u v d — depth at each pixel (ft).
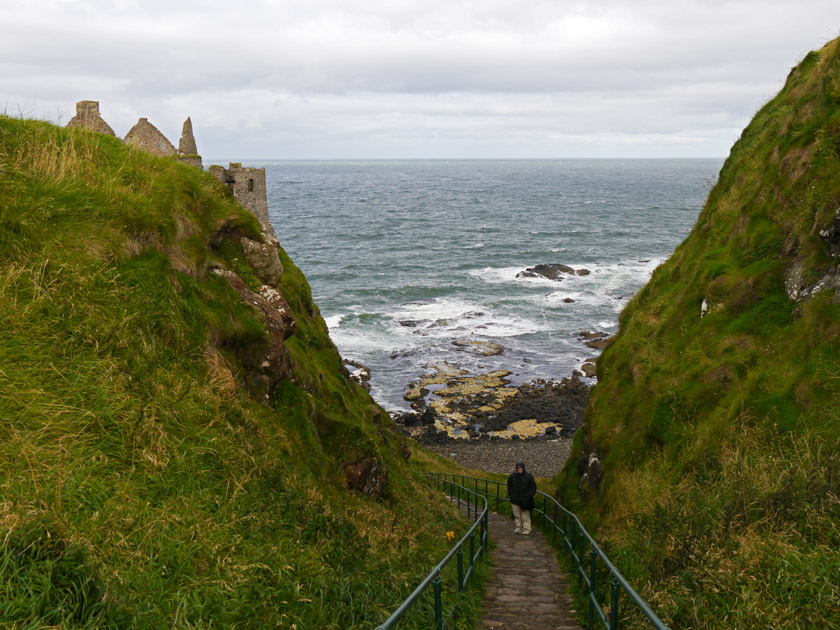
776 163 48.16
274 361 36.42
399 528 35.68
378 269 282.36
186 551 17.52
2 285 22.97
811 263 37.99
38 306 23.06
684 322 48.73
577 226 422.82
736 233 49.42
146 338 25.63
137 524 17.54
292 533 22.11
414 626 20.48
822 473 23.94
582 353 170.50
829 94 44.65
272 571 18.78
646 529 28.96
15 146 29.94
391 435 76.89
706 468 31.71
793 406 31.22
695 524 24.75
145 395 22.95
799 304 38.04
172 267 30.55
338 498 32.65
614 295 229.86
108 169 32.65
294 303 63.31
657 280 65.41
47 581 13.24
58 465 17.80
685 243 65.72
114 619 13.51
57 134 33.60
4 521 14.57
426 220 465.47
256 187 88.07
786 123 50.83
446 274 269.85
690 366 42.98
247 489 22.80
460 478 93.30
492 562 40.65
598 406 55.01
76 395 20.85
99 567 14.60
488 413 134.51
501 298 227.20
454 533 42.83
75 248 26.48
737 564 20.06
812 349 33.30
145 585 15.55
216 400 26.78
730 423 33.45
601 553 24.97
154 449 21.02
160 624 14.34
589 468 52.03
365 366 159.84
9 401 19.30
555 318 202.18
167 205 33.50
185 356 27.73
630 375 51.70
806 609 17.11
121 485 18.71
